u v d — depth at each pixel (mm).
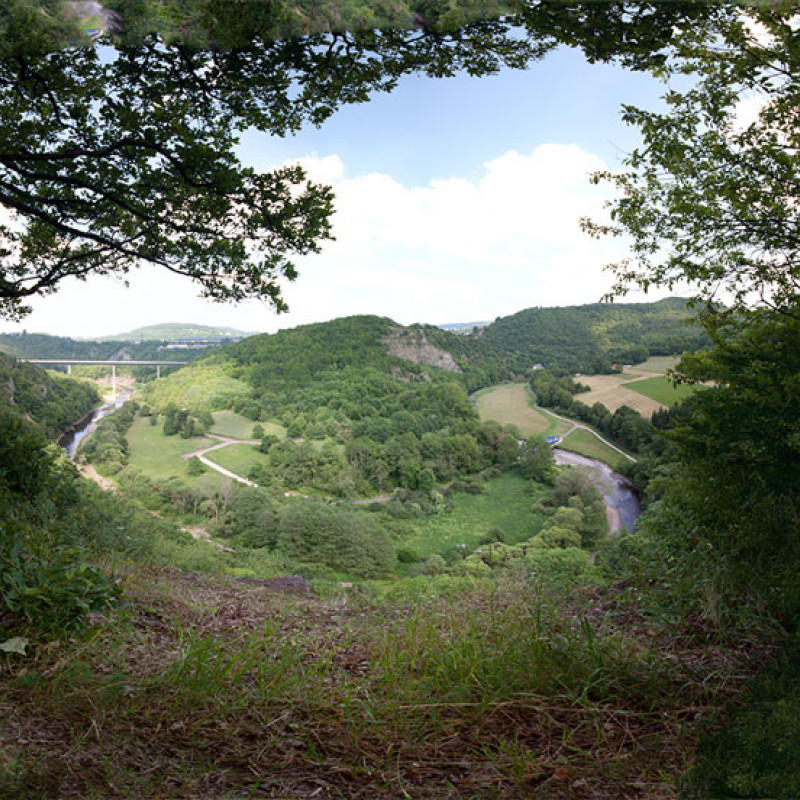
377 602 5461
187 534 16094
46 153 5883
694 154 3746
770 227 3664
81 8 4203
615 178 3998
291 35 4645
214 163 5754
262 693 2221
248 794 1556
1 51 4504
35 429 7055
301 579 7371
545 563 5043
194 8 4355
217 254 6355
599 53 4180
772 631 2791
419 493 77875
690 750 1804
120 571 4754
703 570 3328
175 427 99250
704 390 4031
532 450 81562
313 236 6352
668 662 2502
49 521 5008
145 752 1732
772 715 1748
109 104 5629
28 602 2498
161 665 2439
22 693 1971
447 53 4762
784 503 3445
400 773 1723
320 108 5520
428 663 2539
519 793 1598
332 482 79312
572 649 2537
